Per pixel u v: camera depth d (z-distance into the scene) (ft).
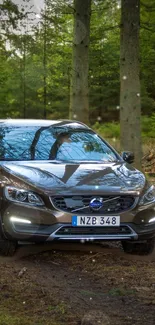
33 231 22.15
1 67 113.80
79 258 23.22
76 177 23.27
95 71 121.60
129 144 45.19
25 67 86.28
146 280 19.61
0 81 128.26
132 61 45.09
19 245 25.41
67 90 132.67
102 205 22.40
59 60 95.96
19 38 55.16
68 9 57.26
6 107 148.05
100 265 21.95
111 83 139.95
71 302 16.49
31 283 18.66
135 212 22.81
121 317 15.08
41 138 27.02
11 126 27.99
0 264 21.86
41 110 153.17
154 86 122.83
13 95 145.69
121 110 45.57
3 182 23.20
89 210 22.33
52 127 28.19
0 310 15.37
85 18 50.47
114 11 67.41
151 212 23.32
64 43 100.42
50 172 23.62
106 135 111.75
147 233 23.13
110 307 16.11
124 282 19.25
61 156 25.95
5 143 26.48
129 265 22.17
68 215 22.08
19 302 16.25
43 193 22.24
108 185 22.90
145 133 95.30
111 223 22.41
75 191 22.30
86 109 50.90
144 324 14.47
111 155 27.07
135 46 45.11
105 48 118.73
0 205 22.94
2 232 22.81
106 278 19.85
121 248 25.66
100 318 14.79
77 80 50.65
